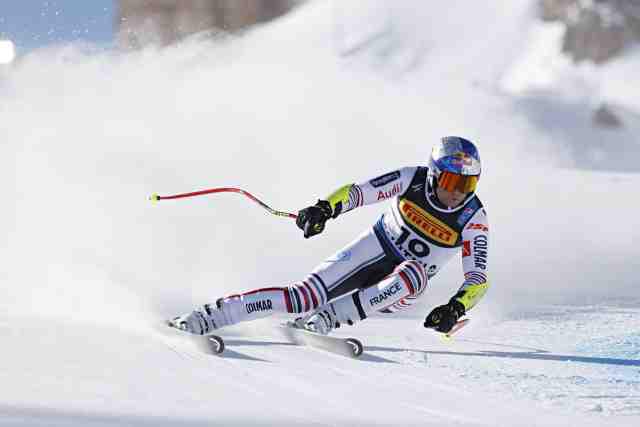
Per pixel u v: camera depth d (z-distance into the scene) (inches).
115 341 591.8
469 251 641.6
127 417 389.4
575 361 626.2
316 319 637.9
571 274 1199.6
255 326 701.9
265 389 482.0
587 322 809.5
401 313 847.7
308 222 622.5
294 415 421.4
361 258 658.2
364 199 643.5
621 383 555.5
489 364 605.6
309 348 629.3
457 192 630.5
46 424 365.1
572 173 2726.4
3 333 591.5
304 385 502.0
